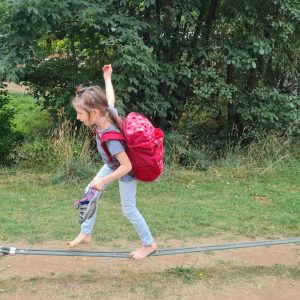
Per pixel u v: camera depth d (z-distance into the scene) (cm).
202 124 1119
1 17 835
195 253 521
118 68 888
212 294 438
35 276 453
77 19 840
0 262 479
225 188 808
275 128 1034
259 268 493
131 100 958
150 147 387
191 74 980
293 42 1055
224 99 1042
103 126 390
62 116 952
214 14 1023
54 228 584
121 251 480
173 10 916
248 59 966
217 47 1000
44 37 920
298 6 975
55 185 794
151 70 898
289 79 1149
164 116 991
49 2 796
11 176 848
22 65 865
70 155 834
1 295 416
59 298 416
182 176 870
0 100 1010
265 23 1003
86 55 984
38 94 1014
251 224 627
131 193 425
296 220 653
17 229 574
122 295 426
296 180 877
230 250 536
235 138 1085
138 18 935
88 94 385
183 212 664
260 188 815
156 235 573
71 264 481
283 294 448
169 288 443
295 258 525
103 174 421
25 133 1077
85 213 408
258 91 1032
